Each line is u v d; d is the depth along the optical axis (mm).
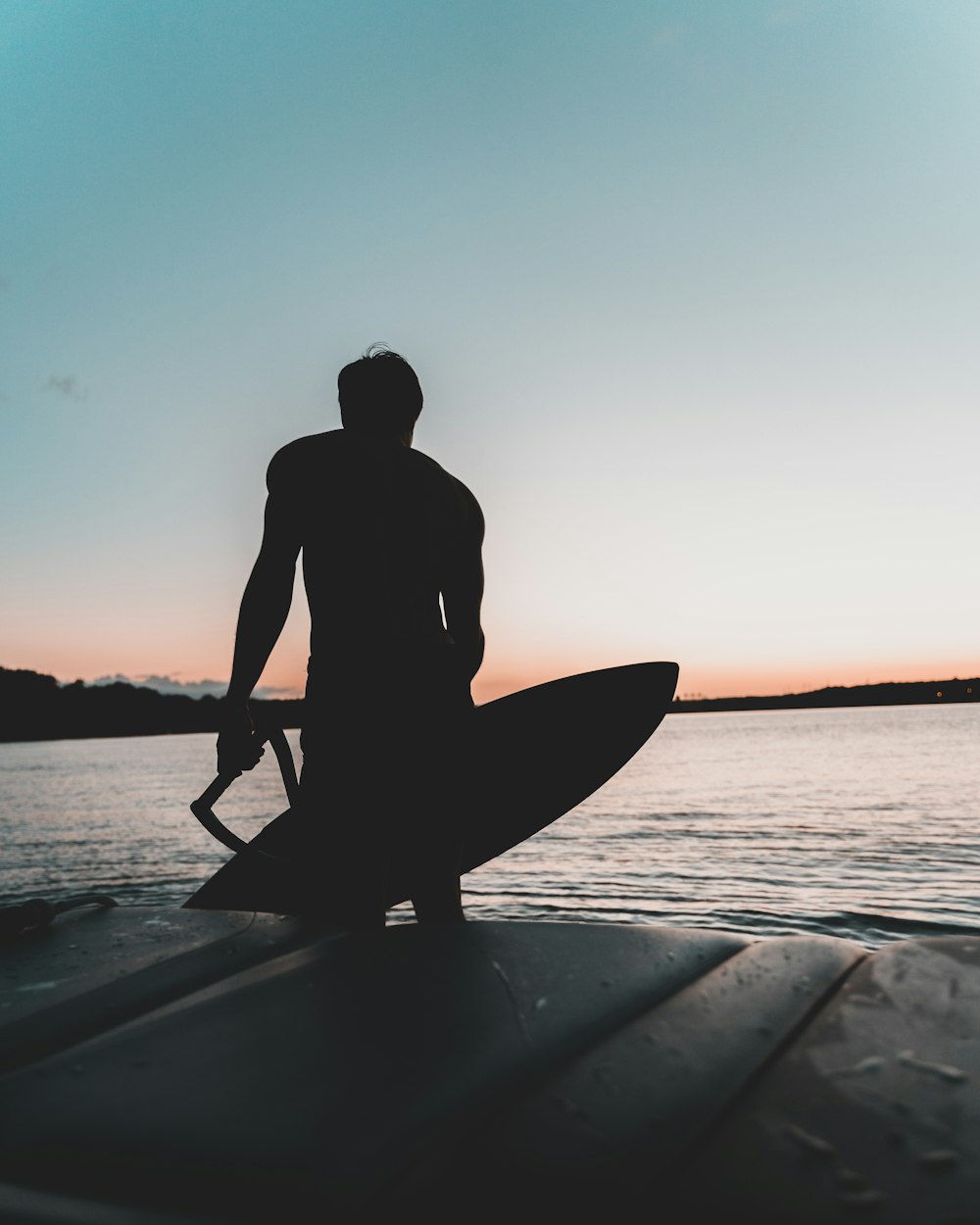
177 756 154875
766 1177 357
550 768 1987
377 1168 380
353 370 1915
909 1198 339
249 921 890
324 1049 525
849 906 18672
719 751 114312
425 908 1690
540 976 660
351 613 1700
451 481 1949
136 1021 602
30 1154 414
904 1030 524
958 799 47594
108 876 27969
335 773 1660
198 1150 405
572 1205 345
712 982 635
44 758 163375
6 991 691
